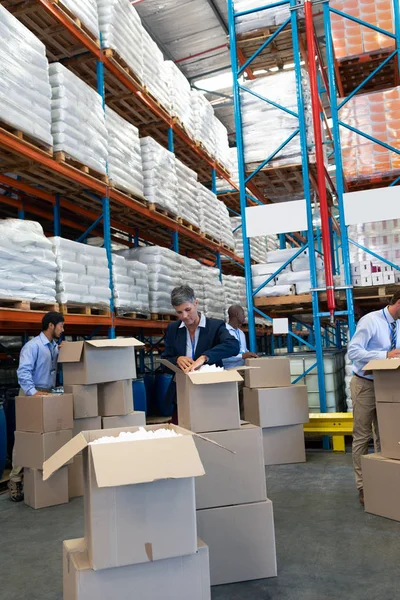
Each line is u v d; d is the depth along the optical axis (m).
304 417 5.82
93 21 6.55
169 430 2.44
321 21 12.72
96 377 4.81
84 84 6.15
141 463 1.95
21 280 5.05
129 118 8.76
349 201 6.83
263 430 5.76
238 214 14.33
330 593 2.71
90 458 2.02
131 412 5.12
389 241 7.00
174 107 8.93
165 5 12.26
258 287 7.27
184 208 8.95
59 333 5.15
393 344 4.23
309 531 3.63
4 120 4.81
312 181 8.33
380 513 3.85
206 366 3.16
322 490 4.65
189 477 2.12
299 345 18.34
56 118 5.68
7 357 8.98
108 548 1.99
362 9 7.34
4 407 6.33
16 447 4.78
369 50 7.34
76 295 5.84
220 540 2.86
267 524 2.93
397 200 6.70
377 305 9.20
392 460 3.80
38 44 5.32
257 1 7.50
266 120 7.44
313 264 6.95
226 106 16.95
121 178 6.96
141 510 2.04
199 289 9.24
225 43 13.90
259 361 6.00
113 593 2.02
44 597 2.84
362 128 7.20
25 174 6.30
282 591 2.75
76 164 6.17
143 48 7.82
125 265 7.00
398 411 3.76
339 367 7.56
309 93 7.58
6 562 3.34
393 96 7.12
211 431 2.92
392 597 2.63
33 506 4.54
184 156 10.62
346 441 6.86
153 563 2.08
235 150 12.52
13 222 5.13
